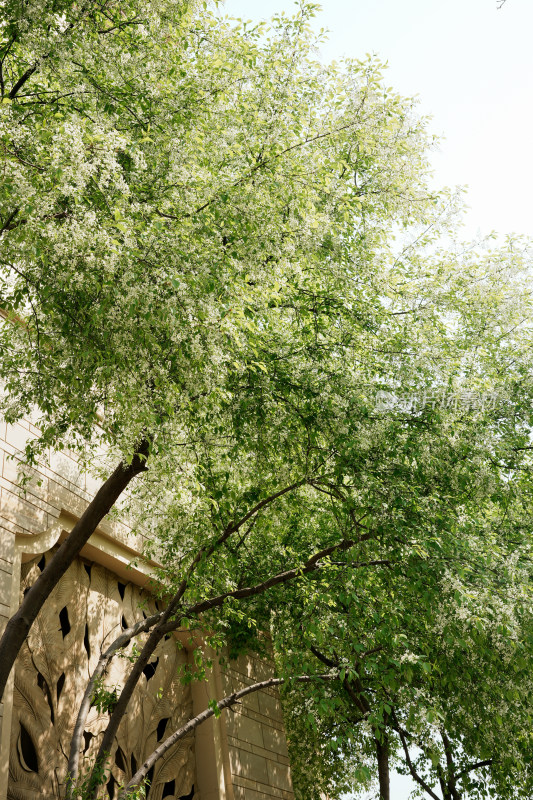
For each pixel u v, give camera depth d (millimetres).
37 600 5766
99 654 9242
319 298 7672
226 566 8461
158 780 9875
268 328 7840
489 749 9766
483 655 8086
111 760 8953
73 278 5012
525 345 8719
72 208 4992
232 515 8062
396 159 7707
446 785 11969
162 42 6207
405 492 7324
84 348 5453
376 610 7883
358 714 10312
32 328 6492
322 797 14633
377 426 7191
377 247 8398
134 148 5270
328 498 9227
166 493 7000
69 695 8461
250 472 7852
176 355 5496
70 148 4797
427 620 7484
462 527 7637
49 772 7773
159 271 5062
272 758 12320
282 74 7152
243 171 6152
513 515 9016
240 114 6688
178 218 5629
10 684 7410
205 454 7039
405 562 7348
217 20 7184
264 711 12664
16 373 6727
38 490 8555
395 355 7555
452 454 7355
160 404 5668
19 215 5152
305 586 8133
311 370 7523
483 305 8477
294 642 8727
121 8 6109
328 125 7195
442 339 8086
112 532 9734
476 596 6957
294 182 6387
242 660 12547
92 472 8883
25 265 5516
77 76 5777
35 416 8812
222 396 6344
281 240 6281
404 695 8195
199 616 9305
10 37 5824
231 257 5797
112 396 5688
